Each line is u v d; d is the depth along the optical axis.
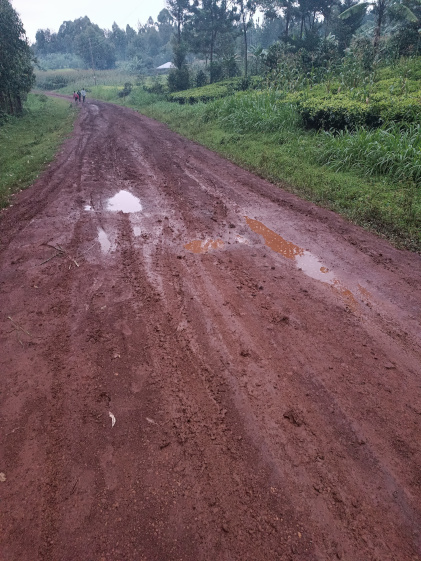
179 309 3.97
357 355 3.31
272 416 2.73
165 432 2.61
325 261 5.02
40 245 5.50
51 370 3.16
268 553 1.93
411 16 16.66
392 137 7.93
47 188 8.22
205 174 9.25
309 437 2.57
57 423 2.68
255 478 2.30
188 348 3.40
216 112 16.17
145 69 61.94
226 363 3.22
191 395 2.91
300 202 7.17
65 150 12.34
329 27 31.34
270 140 11.38
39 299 4.17
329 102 11.02
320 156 8.95
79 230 6.00
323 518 2.09
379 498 2.20
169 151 12.07
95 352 3.36
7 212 6.82
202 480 2.29
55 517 2.11
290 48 23.38
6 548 1.97
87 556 1.92
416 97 9.84
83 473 2.34
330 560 1.91
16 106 22.03
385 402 2.85
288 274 4.70
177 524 2.06
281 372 3.12
